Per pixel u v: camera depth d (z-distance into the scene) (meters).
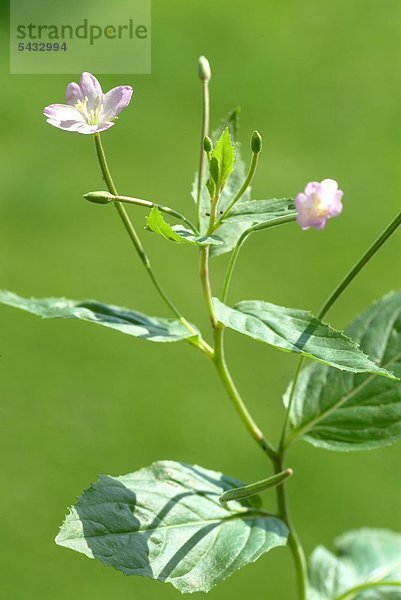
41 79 0.96
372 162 0.92
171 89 0.99
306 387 0.39
